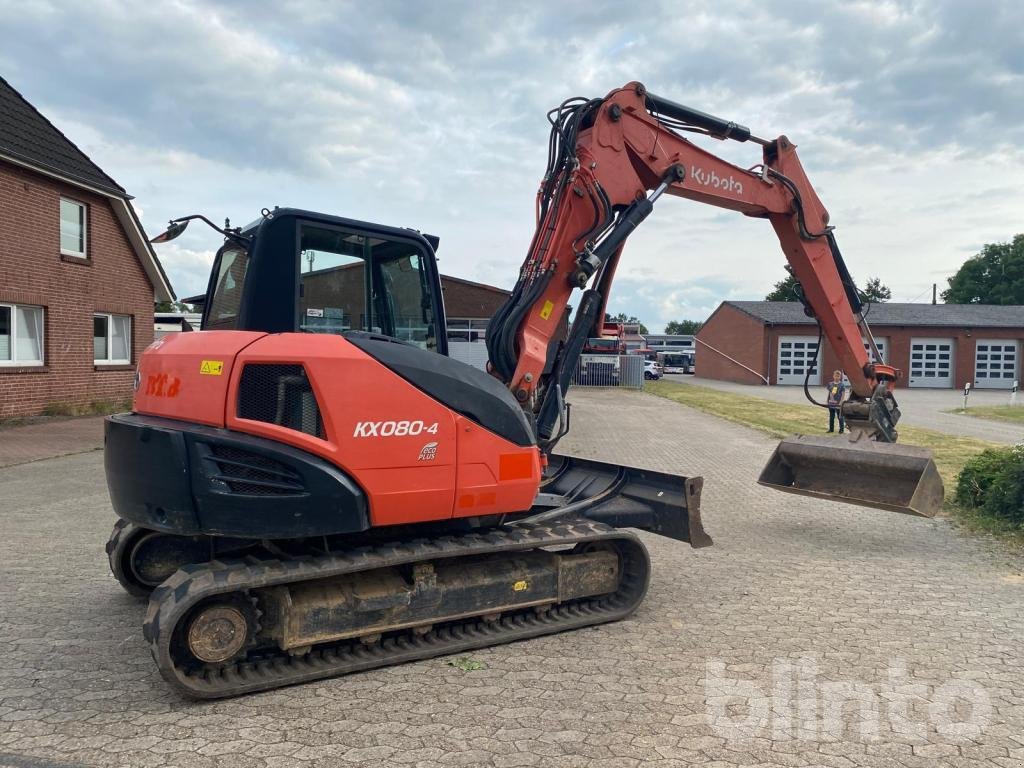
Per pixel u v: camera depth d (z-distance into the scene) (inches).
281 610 159.0
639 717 147.6
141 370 184.1
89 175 669.9
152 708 149.3
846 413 306.2
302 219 178.4
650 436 665.6
